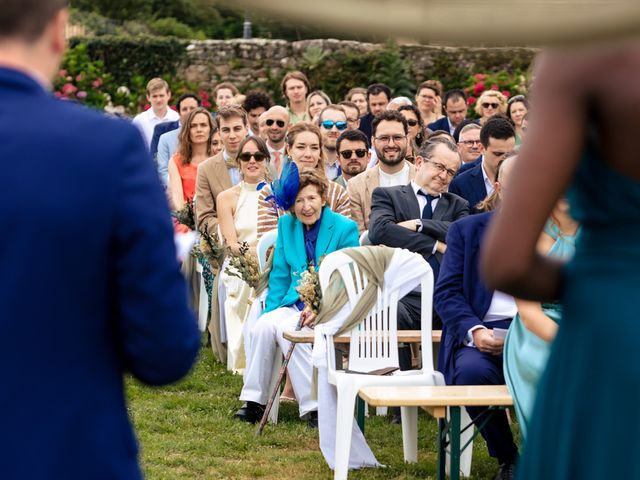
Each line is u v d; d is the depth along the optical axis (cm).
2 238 168
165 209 179
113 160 173
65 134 172
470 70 1784
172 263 177
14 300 167
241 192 802
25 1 172
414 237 654
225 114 851
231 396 722
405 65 1883
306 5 79
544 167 154
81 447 171
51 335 169
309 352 646
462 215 673
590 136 158
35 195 168
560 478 171
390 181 781
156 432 627
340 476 511
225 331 823
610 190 159
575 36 83
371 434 623
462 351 507
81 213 170
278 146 945
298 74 1235
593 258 166
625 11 83
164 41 2084
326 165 961
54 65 182
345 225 657
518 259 159
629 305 161
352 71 1938
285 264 664
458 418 454
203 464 554
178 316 177
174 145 1094
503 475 495
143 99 2011
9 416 167
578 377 168
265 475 537
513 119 1025
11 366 167
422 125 986
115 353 180
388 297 548
